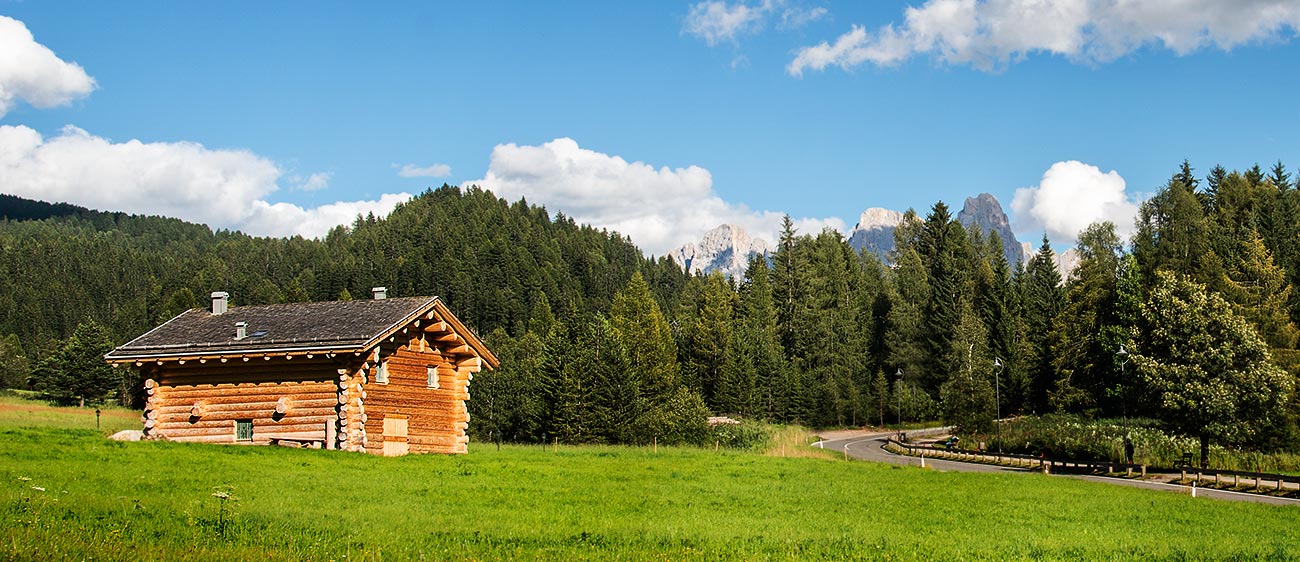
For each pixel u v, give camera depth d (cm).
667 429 8194
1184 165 11769
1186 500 3766
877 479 3953
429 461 3559
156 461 2812
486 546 1875
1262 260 8188
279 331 3900
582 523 2266
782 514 2650
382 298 4359
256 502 2222
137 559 1488
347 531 1923
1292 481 4575
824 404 12669
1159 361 6028
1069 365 10356
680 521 2381
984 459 7038
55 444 3030
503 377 9862
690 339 13312
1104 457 6762
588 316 17262
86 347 11269
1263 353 5803
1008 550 2198
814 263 15125
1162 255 9669
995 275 12562
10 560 1398
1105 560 2138
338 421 3734
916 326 13162
